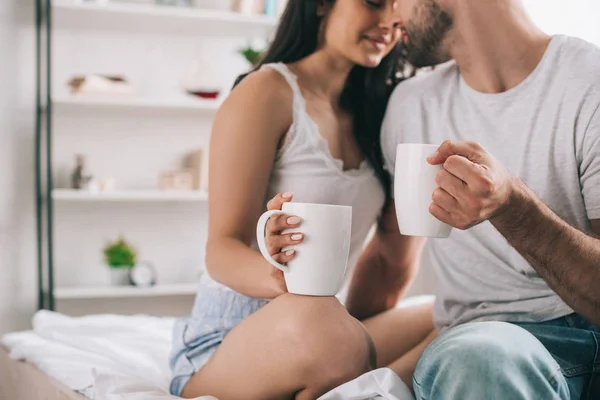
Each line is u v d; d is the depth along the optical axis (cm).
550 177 139
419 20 150
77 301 388
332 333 115
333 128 160
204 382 134
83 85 365
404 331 172
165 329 213
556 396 97
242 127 146
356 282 183
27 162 379
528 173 141
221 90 387
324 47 162
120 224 395
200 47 402
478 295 148
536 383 96
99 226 392
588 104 134
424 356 103
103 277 392
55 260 386
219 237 143
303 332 116
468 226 105
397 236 176
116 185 393
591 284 117
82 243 390
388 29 155
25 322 379
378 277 181
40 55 374
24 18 376
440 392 98
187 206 403
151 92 397
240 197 144
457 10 144
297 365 117
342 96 168
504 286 145
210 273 141
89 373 154
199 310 154
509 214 110
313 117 156
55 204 387
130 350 185
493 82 145
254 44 409
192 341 149
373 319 175
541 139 139
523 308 141
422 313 176
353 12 153
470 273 150
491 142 146
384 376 110
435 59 153
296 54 164
